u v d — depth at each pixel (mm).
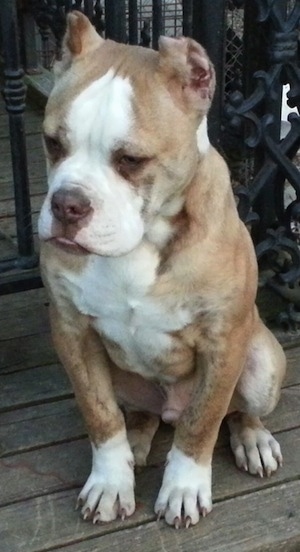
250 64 1738
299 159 2127
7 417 1553
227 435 1527
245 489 1444
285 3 1555
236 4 1596
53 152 1250
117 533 1389
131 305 1340
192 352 1402
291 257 1735
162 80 1242
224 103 1640
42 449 1507
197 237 1317
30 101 2654
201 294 1337
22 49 2643
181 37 1265
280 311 1750
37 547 1374
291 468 1475
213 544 1376
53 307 1386
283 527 1396
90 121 1213
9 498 1435
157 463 1490
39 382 1609
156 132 1228
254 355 1452
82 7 2211
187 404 1432
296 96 1612
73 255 1293
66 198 1202
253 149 1644
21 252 1682
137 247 1305
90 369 1406
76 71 1255
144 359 1408
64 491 1447
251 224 1726
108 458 1414
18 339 1691
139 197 1243
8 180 2191
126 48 1284
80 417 1556
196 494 1401
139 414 1525
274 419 1554
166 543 1377
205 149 1321
